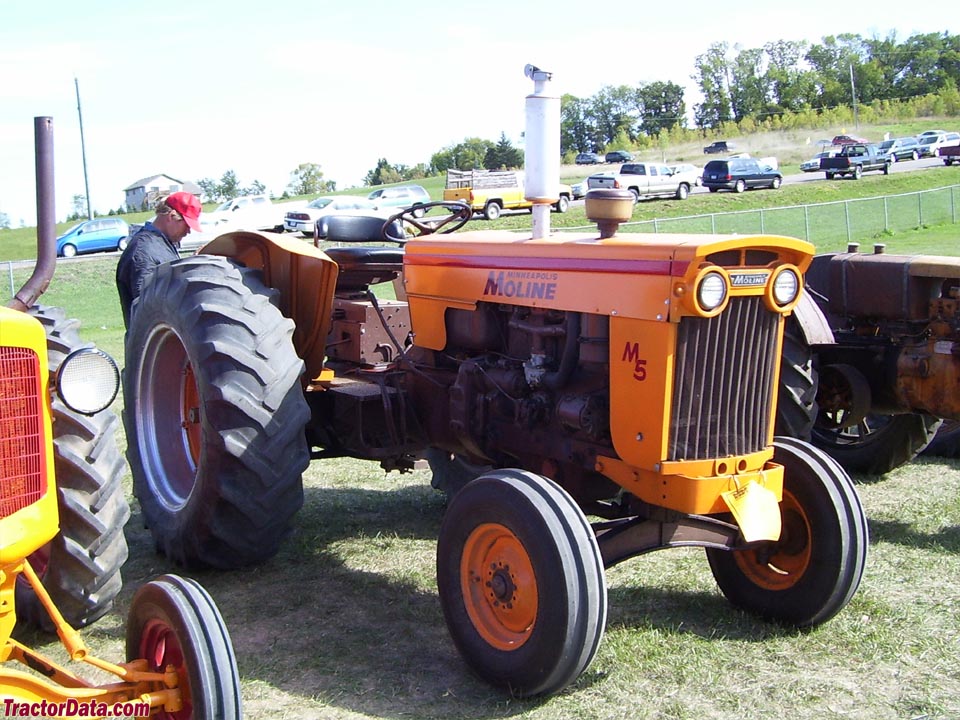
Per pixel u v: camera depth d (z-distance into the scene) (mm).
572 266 3908
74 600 3920
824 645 4000
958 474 6656
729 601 4391
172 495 5012
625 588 4656
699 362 3582
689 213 33281
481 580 3758
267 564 5043
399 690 3670
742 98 96250
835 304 5965
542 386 4086
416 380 4934
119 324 18062
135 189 69000
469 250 4492
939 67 100562
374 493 6465
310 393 5211
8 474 2789
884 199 27000
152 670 3064
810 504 4039
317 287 5047
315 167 85312
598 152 94750
